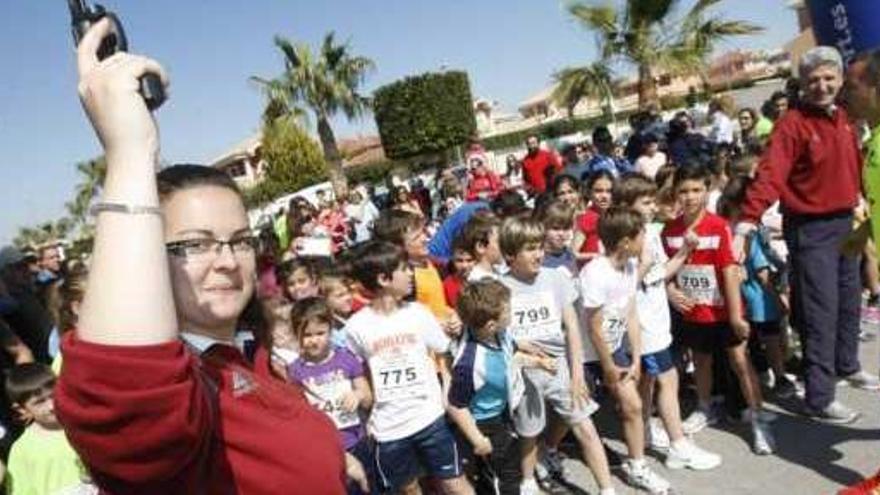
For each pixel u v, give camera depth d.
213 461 1.23
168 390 1.04
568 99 27.19
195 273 1.35
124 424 1.02
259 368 1.62
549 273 4.34
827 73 4.32
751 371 4.60
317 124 33.38
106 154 1.11
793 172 4.53
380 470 3.94
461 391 3.83
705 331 4.76
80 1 1.15
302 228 11.82
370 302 4.04
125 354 1.01
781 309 5.20
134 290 1.04
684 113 14.67
